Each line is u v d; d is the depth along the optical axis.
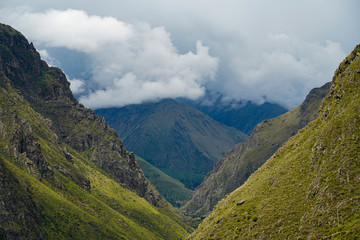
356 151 120.31
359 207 104.56
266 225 125.00
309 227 111.12
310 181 128.38
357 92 142.38
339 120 136.12
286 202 128.88
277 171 153.25
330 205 111.44
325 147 133.62
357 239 95.12
